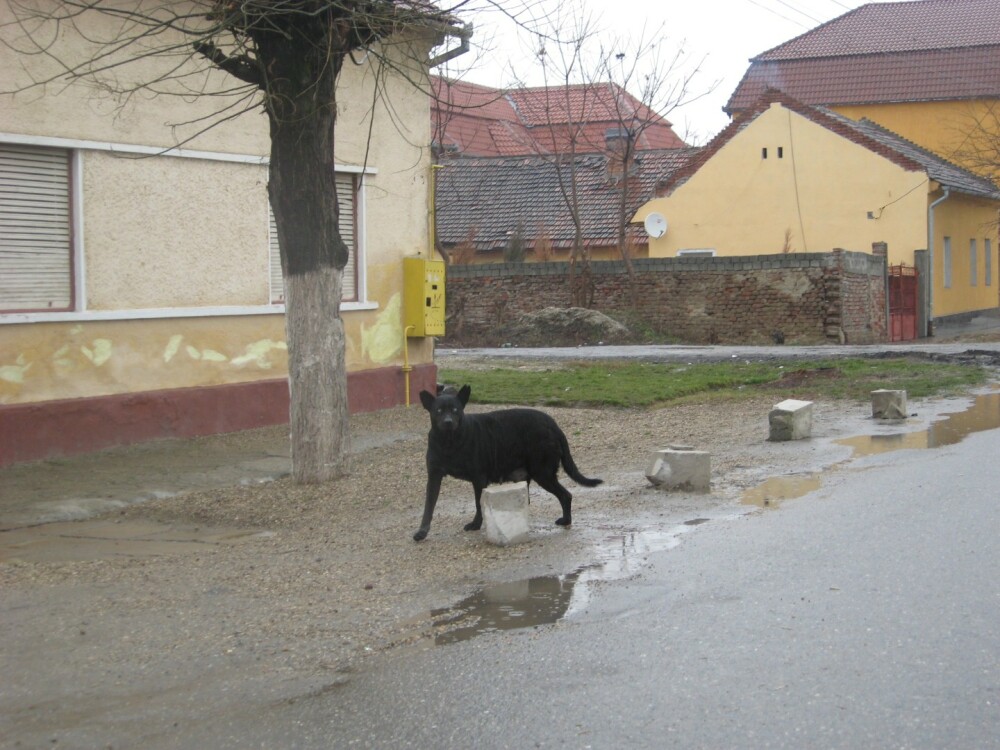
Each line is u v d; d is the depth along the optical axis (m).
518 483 8.51
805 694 4.99
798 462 11.05
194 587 7.40
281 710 5.20
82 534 9.27
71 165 12.39
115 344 12.82
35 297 12.15
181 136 13.48
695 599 6.48
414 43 13.86
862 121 42.91
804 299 28.94
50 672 5.84
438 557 7.93
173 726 5.09
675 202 37.31
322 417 11.10
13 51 11.67
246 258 14.41
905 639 5.60
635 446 12.73
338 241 11.15
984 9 50.09
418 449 13.09
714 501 9.37
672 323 30.48
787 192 36.22
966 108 46.25
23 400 11.91
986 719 4.66
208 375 13.91
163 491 10.88
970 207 40.75
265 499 10.41
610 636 5.91
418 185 16.98
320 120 10.69
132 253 13.01
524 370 21.56
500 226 40.19
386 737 4.83
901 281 33.44
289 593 7.18
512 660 5.65
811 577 6.77
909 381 17.28
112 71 12.68
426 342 17.31
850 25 51.34
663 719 4.81
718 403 16.23
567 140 45.94
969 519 8.02
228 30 11.06
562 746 4.62
